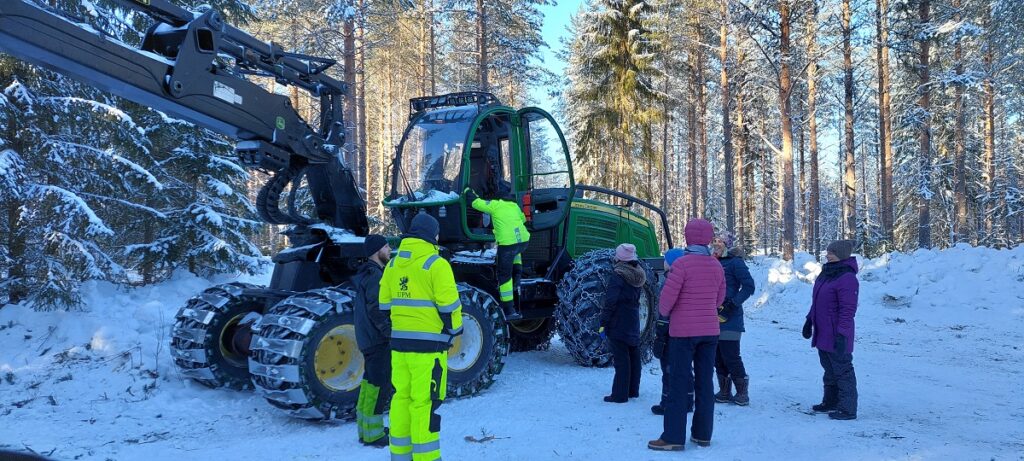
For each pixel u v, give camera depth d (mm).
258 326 5840
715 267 4980
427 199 7410
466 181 7340
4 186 8344
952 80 22281
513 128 7973
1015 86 31047
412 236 4453
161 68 5070
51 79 9547
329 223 7055
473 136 7391
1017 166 41750
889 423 5520
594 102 25344
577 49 28078
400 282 4387
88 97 10164
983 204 32781
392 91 38750
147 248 10867
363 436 5078
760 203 53250
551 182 8836
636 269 6398
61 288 8703
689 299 4879
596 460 4617
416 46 30969
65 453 4957
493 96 7848
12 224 9352
